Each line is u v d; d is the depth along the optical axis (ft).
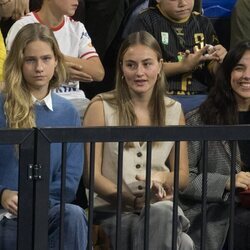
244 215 53.62
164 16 66.23
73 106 51.83
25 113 49.42
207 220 53.52
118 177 42.91
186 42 66.39
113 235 50.80
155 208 48.44
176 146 43.55
